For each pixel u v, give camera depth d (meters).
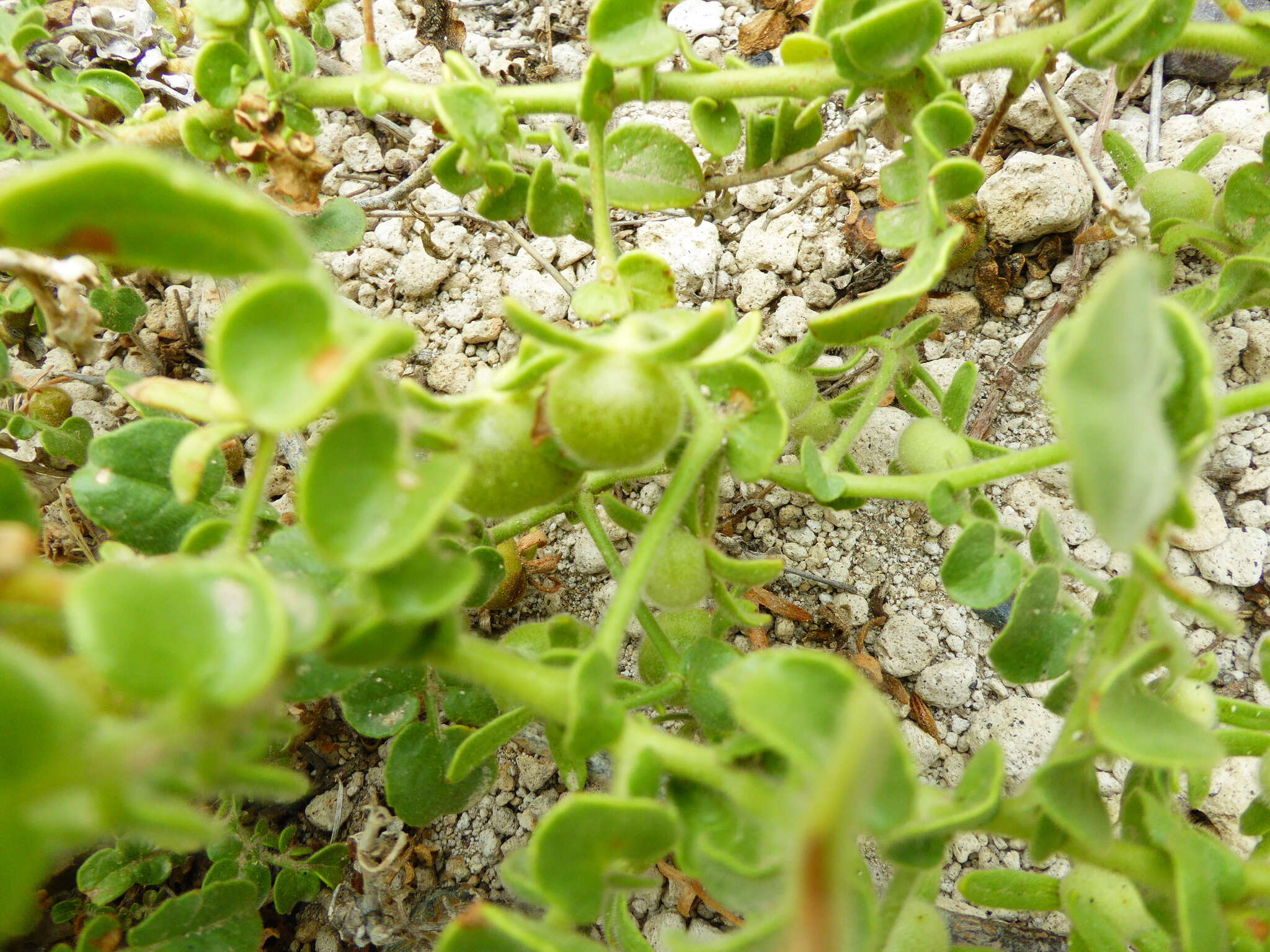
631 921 0.09
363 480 0.05
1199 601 0.06
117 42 0.16
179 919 0.10
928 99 0.09
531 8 0.19
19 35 0.12
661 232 0.17
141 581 0.05
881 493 0.10
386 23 0.18
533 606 0.15
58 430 0.12
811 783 0.05
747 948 0.05
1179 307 0.06
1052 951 0.11
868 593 0.15
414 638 0.06
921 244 0.09
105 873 0.11
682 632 0.11
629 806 0.06
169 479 0.09
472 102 0.09
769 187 0.17
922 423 0.11
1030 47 0.09
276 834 0.13
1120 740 0.06
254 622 0.05
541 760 0.14
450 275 0.17
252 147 0.10
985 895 0.09
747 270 0.17
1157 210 0.12
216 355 0.05
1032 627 0.08
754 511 0.15
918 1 0.08
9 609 0.05
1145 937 0.08
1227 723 0.09
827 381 0.15
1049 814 0.07
